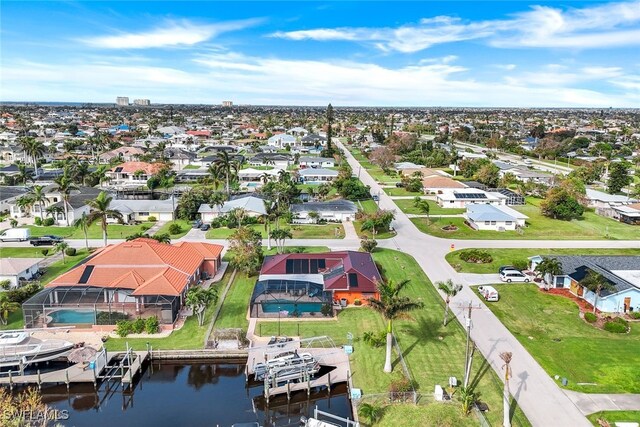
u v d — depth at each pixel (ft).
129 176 507.71
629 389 144.15
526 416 130.82
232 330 175.83
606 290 202.59
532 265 249.34
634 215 359.46
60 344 165.99
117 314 183.62
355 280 207.72
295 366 152.97
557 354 164.66
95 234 318.65
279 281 206.69
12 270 220.43
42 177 471.21
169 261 212.02
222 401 149.38
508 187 488.85
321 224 350.43
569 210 365.20
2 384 150.82
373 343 170.30
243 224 343.46
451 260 266.57
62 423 138.51
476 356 163.02
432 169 578.25
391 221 347.56
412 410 134.92
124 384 154.10
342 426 133.39
